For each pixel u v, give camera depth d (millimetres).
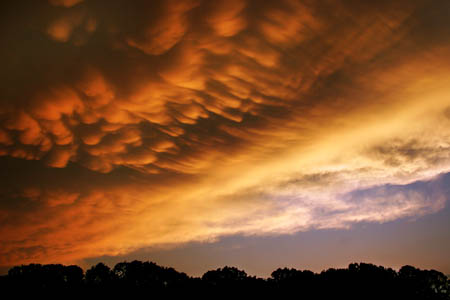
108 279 75625
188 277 79125
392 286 70375
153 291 73812
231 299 72312
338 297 70938
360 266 76812
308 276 75938
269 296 72625
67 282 72812
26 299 67500
